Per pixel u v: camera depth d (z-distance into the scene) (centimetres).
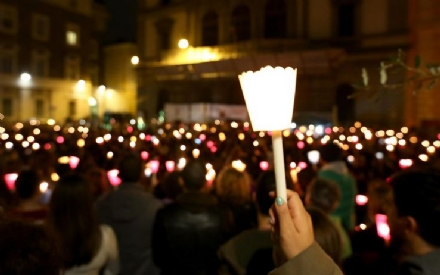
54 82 4822
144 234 413
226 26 3788
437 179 207
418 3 3102
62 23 4903
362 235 406
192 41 3994
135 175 436
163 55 4225
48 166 714
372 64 3306
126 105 5400
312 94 3362
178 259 396
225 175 476
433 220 199
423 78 249
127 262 412
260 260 296
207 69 3538
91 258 311
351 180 536
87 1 5203
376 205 429
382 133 1956
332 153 543
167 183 520
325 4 3466
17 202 434
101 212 419
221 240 403
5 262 122
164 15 4259
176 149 1033
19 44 4484
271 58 3127
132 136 1528
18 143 1287
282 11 3575
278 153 140
